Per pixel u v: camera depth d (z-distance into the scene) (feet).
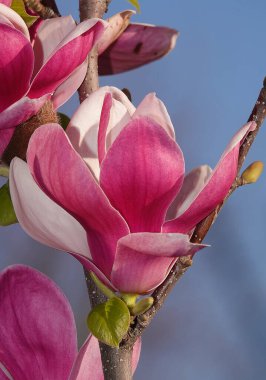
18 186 3.03
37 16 3.24
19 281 3.26
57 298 3.26
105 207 2.93
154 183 2.93
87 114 3.07
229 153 2.92
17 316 3.26
